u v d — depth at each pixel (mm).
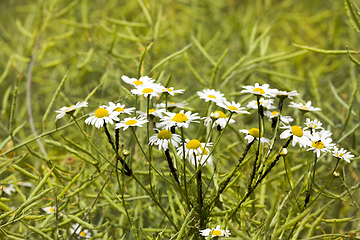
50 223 1455
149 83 1339
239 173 1416
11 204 1509
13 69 2287
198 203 1366
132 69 1696
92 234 1478
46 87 2330
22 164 1575
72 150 1405
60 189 1472
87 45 2201
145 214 1545
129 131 1583
